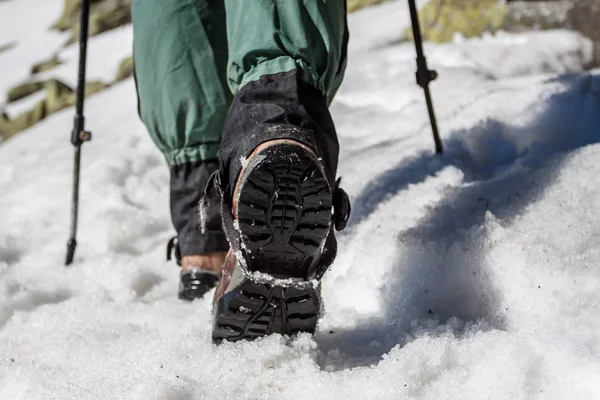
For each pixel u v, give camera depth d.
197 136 1.81
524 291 1.48
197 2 1.75
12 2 13.84
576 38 3.79
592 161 1.85
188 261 1.89
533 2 3.99
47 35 10.27
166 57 1.76
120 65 6.90
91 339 1.67
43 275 2.30
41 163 3.77
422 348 1.32
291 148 1.25
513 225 1.66
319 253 1.33
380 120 3.14
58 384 1.44
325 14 1.41
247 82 1.39
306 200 1.27
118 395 1.34
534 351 1.27
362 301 1.71
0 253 2.61
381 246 1.79
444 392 1.23
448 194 1.95
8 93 7.39
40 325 1.84
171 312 1.83
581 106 2.48
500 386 1.21
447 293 1.61
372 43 4.49
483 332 1.35
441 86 3.39
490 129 2.46
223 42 1.76
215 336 1.43
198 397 1.31
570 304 1.41
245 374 1.36
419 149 2.50
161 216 2.84
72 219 2.37
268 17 1.39
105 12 9.11
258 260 1.32
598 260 1.49
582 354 1.24
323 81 1.42
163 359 1.46
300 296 1.36
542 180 1.83
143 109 1.83
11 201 3.17
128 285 2.16
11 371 1.54
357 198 2.22
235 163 1.31
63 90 6.56
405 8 5.08
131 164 3.35
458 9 4.25
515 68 3.65
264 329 1.41
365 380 1.28
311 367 1.35
